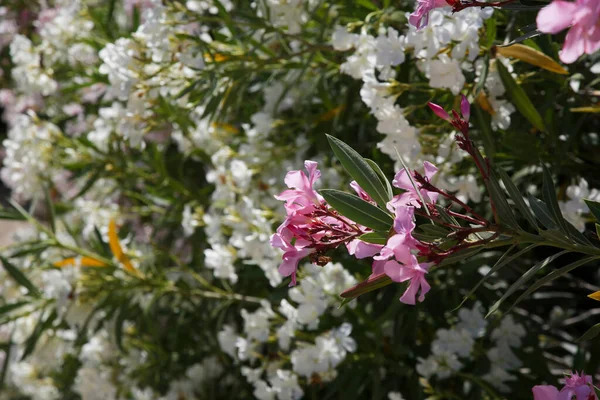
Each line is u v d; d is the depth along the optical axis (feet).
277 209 6.59
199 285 7.30
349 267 6.25
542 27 3.36
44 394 8.79
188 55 5.98
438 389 6.19
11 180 8.24
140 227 8.34
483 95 5.44
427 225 4.07
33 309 7.31
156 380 7.49
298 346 6.23
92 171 7.46
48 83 8.02
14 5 9.91
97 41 7.91
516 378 6.05
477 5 4.33
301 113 7.00
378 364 6.20
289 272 3.99
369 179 4.12
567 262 7.57
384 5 5.92
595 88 5.94
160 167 7.27
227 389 7.50
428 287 3.84
